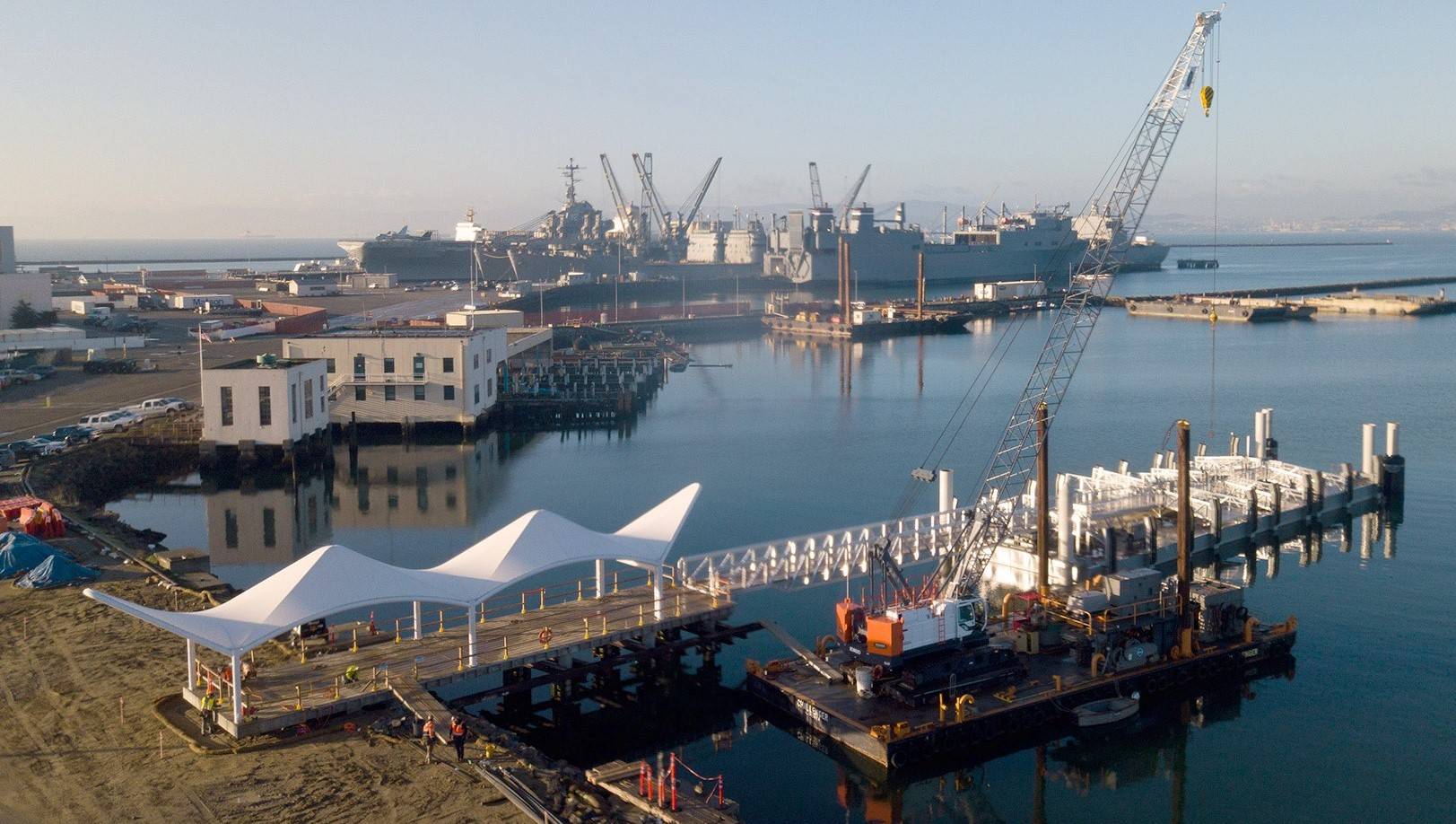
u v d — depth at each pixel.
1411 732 61.78
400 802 44.34
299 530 106.50
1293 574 89.94
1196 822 53.06
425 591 56.88
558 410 171.38
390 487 125.44
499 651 59.81
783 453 145.50
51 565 74.19
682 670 67.75
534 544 63.34
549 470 135.12
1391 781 56.69
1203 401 182.12
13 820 43.06
